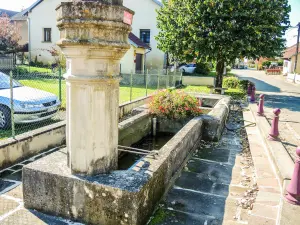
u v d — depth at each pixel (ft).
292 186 12.07
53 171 10.53
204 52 48.11
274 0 46.98
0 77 26.48
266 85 87.61
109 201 9.77
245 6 45.85
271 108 42.32
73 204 10.28
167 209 11.81
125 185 9.80
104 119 10.13
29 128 23.66
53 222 10.28
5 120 22.66
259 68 214.28
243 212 11.80
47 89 38.22
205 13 47.21
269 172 16.03
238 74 145.89
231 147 21.53
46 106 23.99
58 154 12.25
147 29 81.10
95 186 9.86
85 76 9.53
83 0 9.05
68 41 9.09
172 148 14.25
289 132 28.55
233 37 45.96
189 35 49.60
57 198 10.48
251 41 45.98
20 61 83.56
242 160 18.53
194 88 63.00
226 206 12.30
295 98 56.34
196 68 91.86
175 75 65.57
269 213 11.44
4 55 77.10
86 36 9.14
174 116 23.72
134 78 62.95
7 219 10.36
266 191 13.57
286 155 17.39
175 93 24.99
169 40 51.93
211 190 13.91
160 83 62.13
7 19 80.59
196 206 12.20
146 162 12.20
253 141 22.82
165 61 82.12
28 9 82.23
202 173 16.10
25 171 10.80
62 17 9.22
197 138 21.12
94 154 10.21
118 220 9.78
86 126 9.94
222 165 17.52
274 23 47.34
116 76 10.19
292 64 132.67
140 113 23.04
